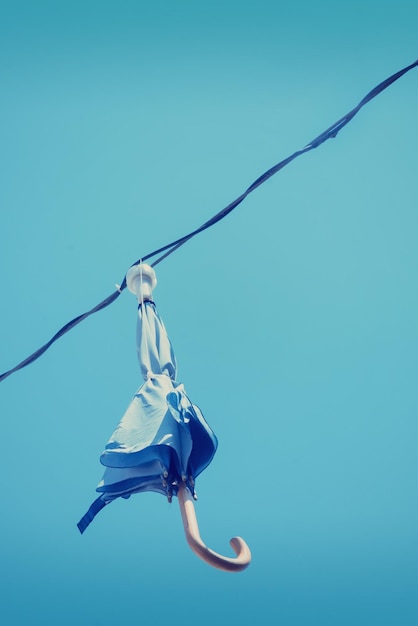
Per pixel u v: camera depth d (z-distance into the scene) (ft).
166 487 10.50
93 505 11.34
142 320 13.76
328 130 16.07
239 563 9.07
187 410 11.29
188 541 9.32
